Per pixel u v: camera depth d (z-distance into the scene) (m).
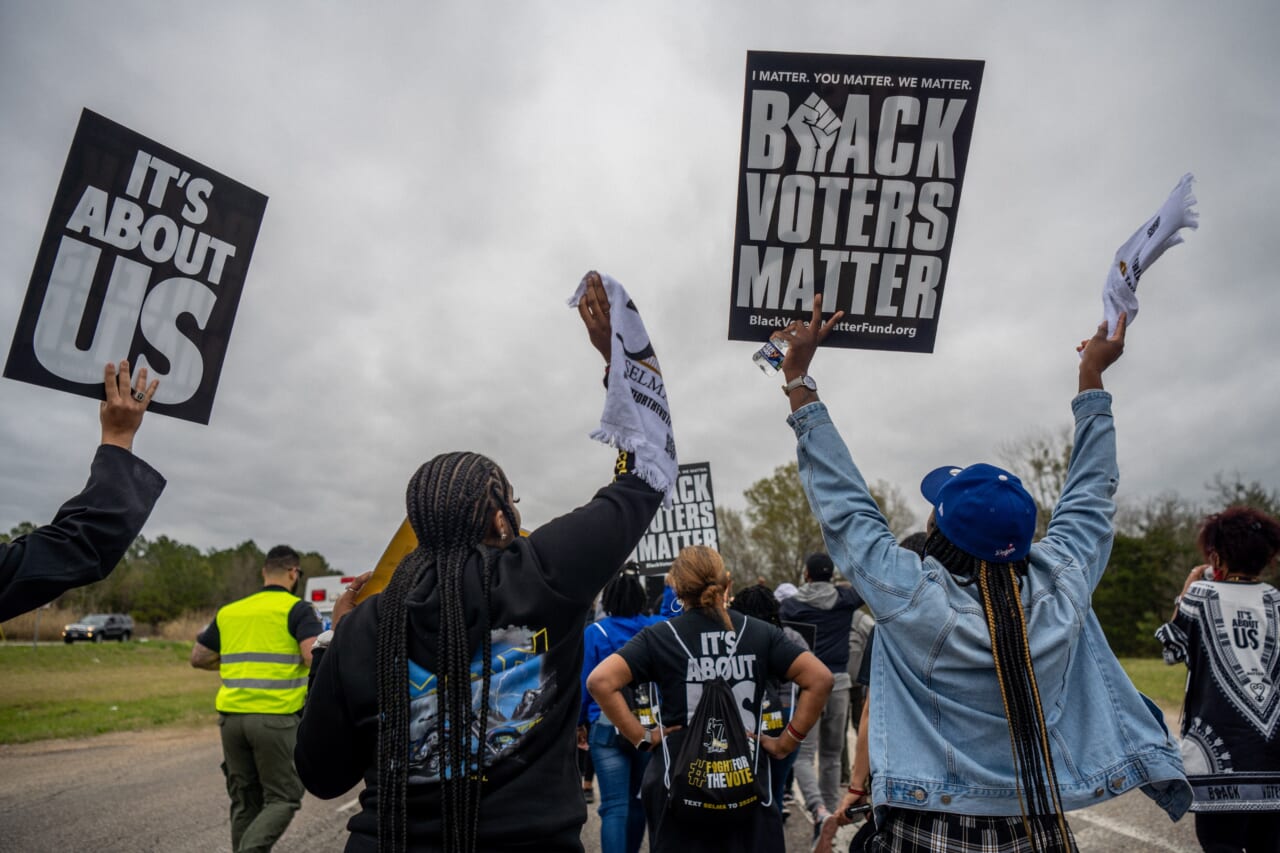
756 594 5.00
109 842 6.08
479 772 1.62
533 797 1.67
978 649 1.99
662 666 3.41
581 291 1.89
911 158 2.61
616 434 1.82
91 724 13.28
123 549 2.06
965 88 2.59
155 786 8.27
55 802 7.51
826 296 2.63
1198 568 3.50
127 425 2.17
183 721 14.20
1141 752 2.02
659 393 1.92
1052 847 1.91
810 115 2.62
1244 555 3.24
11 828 6.51
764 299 2.64
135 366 2.34
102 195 2.31
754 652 3.41
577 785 1.78
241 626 5.02
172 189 2.41
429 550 1.80
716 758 3.16
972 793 1.94
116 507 2.04
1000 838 1.93
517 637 1.70
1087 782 1.97
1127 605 39.44
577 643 1.79
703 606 3.47
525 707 1.69
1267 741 3.03
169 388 2.38
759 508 46.06
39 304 2.22
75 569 1.97
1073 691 2.07
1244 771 3.03
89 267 2.29
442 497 1.79
